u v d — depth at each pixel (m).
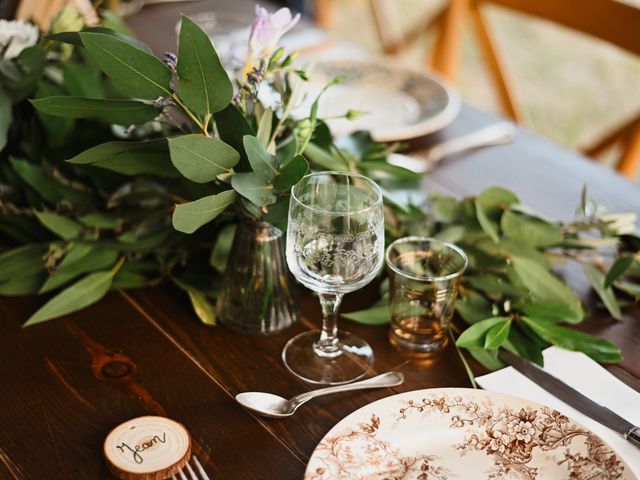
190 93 0.76
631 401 0.82
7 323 0.92
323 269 0.79
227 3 1.92
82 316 0.94
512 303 0.94
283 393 0.82
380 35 2.31
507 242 0.99
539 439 0.73
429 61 2.15
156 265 1.01
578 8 1.69
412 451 0.72
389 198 0.97
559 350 0.89
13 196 1.05
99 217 0.99
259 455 0.74
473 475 0.71
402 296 0.86
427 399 0.76
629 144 1.69
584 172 1.31
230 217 0.91
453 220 1.05
